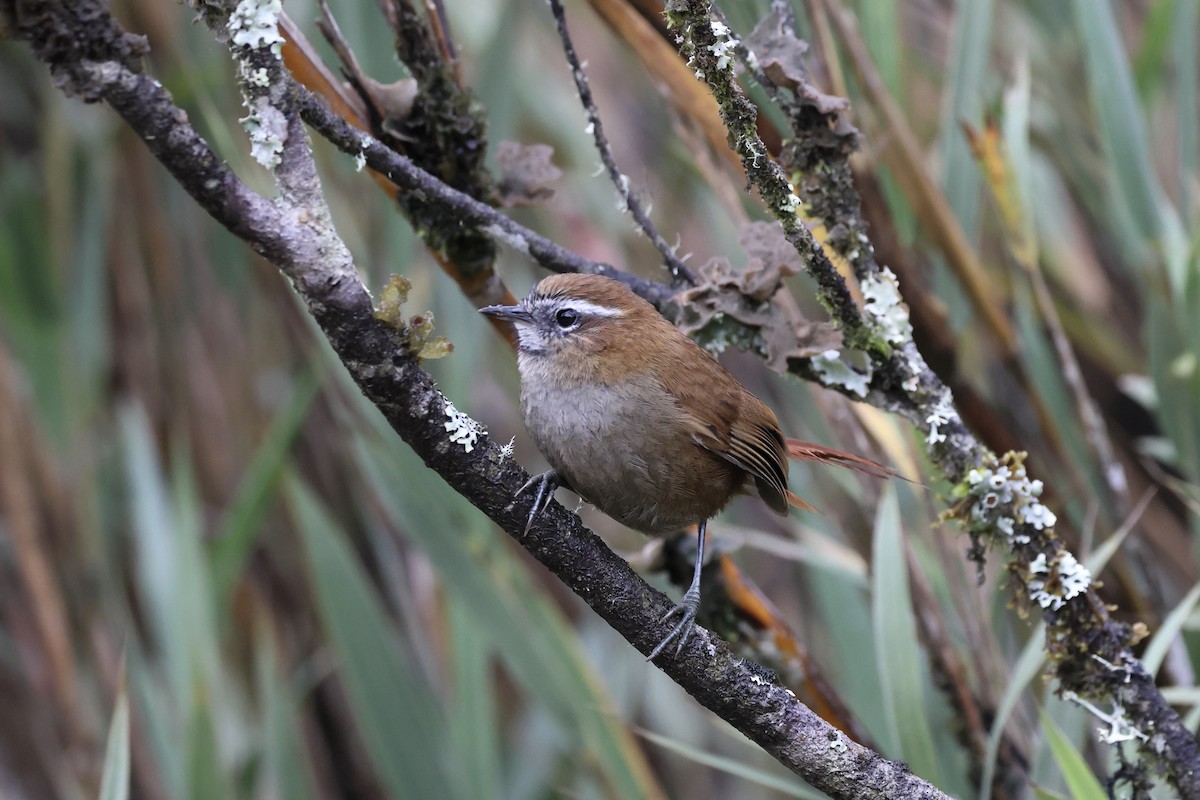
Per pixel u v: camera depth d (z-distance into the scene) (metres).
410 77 6.80
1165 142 11.41
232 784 9.45
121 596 10.75
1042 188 11.35
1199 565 8.74
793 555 8.73
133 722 10.00
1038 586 6.02
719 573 7.50
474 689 9.03
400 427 5.13
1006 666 7.79
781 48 6.25
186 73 9.73
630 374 6.93
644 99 12.05
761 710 5.50
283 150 4.79
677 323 6.87
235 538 9.29
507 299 7.47
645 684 11.56
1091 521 7.48
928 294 7.48
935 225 7.82
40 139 12.25
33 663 10.36
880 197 7.40
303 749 10.27
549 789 10.55
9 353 10.97
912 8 12.09
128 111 4.41
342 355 4.93
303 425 11.00
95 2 4.31
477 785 8.88
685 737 11.31
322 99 6.69
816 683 7.62
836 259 6.35
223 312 11.12
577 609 11.44
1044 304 8.29
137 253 11.12
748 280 6.50
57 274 10.88
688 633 5.50
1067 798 6.83
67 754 10.03
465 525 8.76
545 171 7.02
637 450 6.90
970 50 8.78
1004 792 7.59
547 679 8.70
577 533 5.47
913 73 11.95
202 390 11.05
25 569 9.83
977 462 6.19
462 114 6.74
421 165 6.82
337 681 11.12
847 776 5.50
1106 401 11.77
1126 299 11.66
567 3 12.20
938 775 6.64
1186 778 5.95
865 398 6.40
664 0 5.67
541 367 7.14
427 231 7.02
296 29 6.66
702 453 7.04
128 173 11.11
